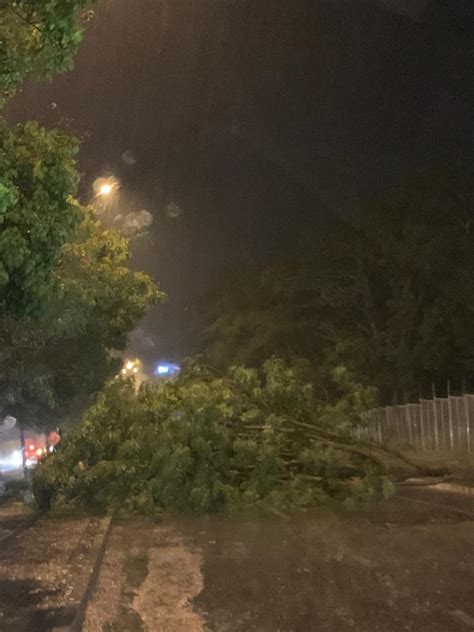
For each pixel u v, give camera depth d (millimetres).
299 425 13016
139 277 18922
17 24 7797
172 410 12602
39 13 7461
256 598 7359
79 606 6781
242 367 13781
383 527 10539
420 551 8977
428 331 30844
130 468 12391
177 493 12047
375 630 6320
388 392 33938
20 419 18172
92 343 17766
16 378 15828
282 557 8961
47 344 16594
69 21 7457
